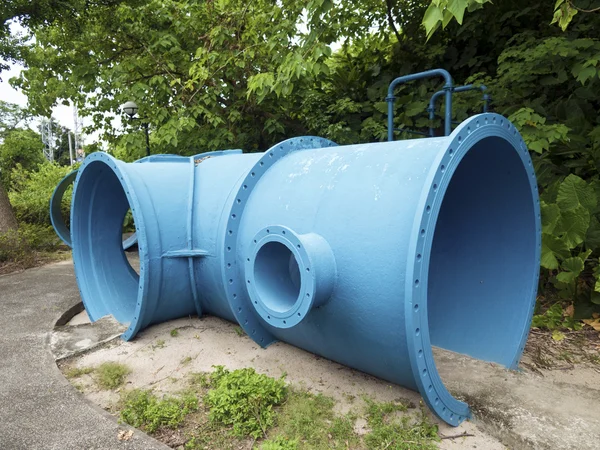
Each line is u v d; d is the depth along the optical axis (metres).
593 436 2.23
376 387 2.87
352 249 2.43
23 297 5.23
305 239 2.48
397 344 2.34
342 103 7.14
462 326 3.51
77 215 4.84
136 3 8.18
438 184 2.14
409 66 7.82
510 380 2.87
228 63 7.73
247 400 2.57
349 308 2.47
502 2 6.81
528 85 5.61
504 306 3.29
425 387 2.21
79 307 4.97
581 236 3.82
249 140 8.57
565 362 3.25
